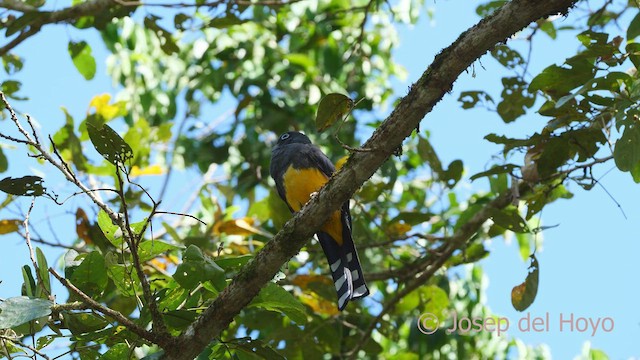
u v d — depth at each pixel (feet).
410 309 41.19
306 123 49.85
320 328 38.24
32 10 37.11
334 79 50.44
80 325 25.67
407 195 47.96
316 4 48.96
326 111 25.00
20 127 23.17
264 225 44.86
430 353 43.39
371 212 43.83
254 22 48.70
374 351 38.86
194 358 25.41
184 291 26.35
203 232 41.11
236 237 40.55
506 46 33.19
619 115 25.30
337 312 39.22
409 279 40.45
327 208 25.94
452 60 24.32
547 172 32.22
